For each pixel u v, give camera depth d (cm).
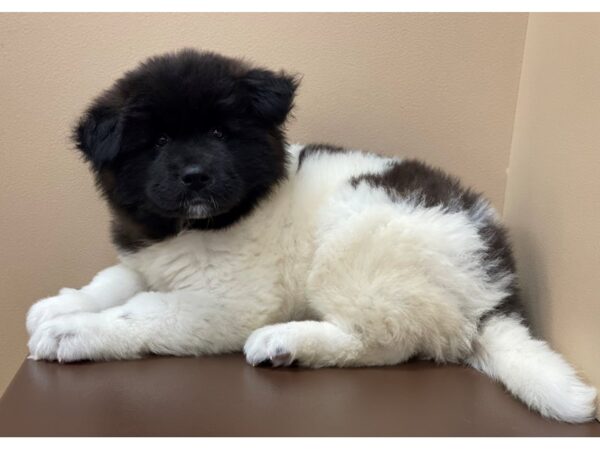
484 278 171
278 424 137
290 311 184
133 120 167
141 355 168
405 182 180
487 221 180
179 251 175
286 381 158
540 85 193
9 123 208
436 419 143
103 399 145
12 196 214
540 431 140
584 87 162
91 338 161
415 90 213
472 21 208
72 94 207
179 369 163
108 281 188
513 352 161
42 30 202
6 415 137
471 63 211
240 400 148
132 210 177
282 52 209
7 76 204
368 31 209
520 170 207
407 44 210
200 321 169
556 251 177
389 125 216
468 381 163
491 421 143
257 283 175
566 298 170
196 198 163
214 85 169
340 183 185
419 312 164
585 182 161
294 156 197
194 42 207
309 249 180
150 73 170
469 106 214
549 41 187
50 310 172
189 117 168
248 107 175
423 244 165
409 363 173
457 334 170
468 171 219
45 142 211
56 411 140
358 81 212
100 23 203
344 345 166
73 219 218
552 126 182
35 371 158
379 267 165
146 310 166
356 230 169
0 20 200
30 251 219
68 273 222
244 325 174
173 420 137
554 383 146
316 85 212
